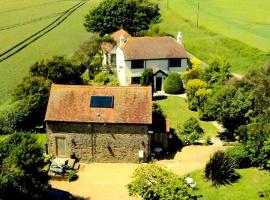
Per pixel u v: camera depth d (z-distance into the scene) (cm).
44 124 6197
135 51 7731
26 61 9288
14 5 15138
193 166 5088
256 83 5672
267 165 4831
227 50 9356
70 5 14812
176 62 7812
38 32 11731
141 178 4116
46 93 6250
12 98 6681
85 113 5250
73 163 5206
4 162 3903
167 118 5984
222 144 5631
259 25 10912
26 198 3797
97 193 4694
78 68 7469
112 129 5203
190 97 6844
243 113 5503
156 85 7650
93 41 8581
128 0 10962
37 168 4075
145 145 5241
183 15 11875
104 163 5325
